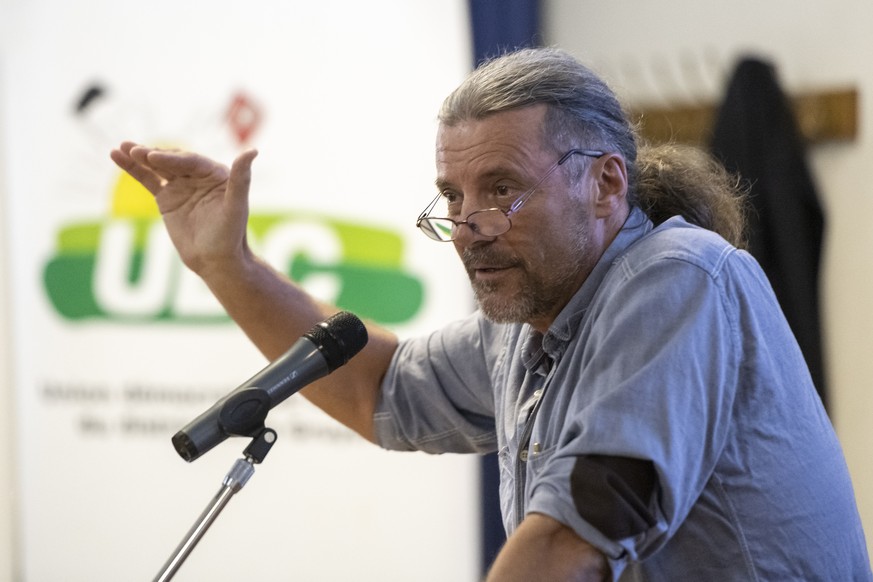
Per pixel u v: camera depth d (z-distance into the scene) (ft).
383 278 29.81
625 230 14.06
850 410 28.19
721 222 15.66
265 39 30.50
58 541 32.40
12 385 32.65
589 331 13.16
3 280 32.55
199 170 16.99
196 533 12.40
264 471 30.71
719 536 12.43
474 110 13.46
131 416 31.86
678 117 29.27
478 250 13.56
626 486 11.01
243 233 16.98
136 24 31.42
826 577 12.81
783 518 12.49
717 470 12.36
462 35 29.25
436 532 29.84
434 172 29.53
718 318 12.12
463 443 17.65
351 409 17.93
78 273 32.14
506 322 14.01
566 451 11.50
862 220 27.96
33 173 32.30
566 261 13.53
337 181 30.07
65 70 31.99
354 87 29.94
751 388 12.41
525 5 29.01
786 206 26.91
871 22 27.81
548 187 13.26
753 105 27.40
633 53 30.37
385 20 29.71
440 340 17.46
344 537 30.32
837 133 27.81
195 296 31.48
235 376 31.30
